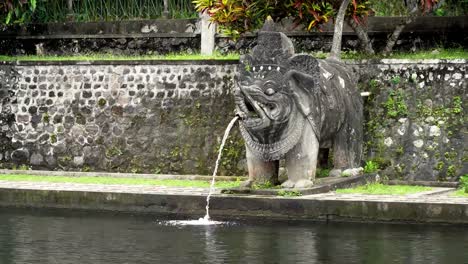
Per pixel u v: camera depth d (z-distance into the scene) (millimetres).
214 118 21766
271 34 17500
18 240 15289
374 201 16609
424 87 20797
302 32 22922
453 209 16250
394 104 20922
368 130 21016
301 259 13734
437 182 20250
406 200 16766
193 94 21953
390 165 20859
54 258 13953
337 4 21250
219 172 21625
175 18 24484
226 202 17484
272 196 17438
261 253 14156
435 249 14328
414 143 20766
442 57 20953
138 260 13766
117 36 24281
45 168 22781
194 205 17734
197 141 21844
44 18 25219
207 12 21312
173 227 16297
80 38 24500
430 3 20922
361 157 20438
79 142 22609
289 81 17547
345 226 16297
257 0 20812
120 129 22359
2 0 24406
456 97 20578
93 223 16797
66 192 18547
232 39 22719
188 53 23922
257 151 17922
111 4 25141
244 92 17422
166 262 13609
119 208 18188
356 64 21219
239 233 15719
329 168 20609
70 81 22719
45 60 22844
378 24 22609
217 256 13953
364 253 14094
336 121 19047
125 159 22312
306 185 17891
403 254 13992
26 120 22938
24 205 18812
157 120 22141
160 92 22172
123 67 22406
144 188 19047
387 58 21031
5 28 24953
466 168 20406
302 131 17891
